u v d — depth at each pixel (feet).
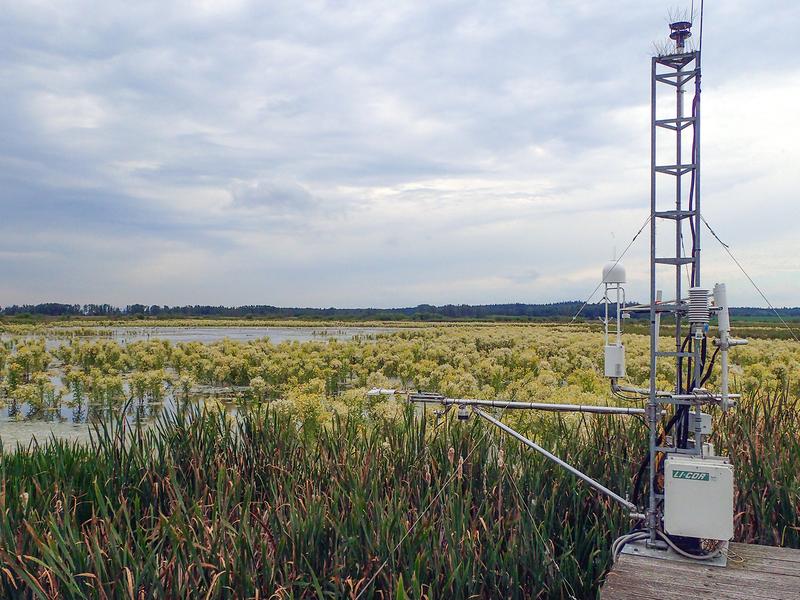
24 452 21.08
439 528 15.43
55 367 74.90
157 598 12.73
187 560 13.82
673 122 13.93
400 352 76.89
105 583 12.80
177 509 14.92
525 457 18.97
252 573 13.65
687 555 13.46
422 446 19.65
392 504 15.75
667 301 14.17
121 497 17.12
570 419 25.30
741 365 62.03
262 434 21.18
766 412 20.70
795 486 16.67
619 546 14.46
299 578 13.99
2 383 54.44
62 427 40.83
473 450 18.88
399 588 12.13
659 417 14.75
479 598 13.67
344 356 69.10
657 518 14.25
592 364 58.59
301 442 21.11
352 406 33.73
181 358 69.56
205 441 20.56
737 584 12.39
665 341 73.20
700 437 13.84
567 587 14.66
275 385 53.62
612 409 15.70
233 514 16.79
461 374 51.44
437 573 13.76
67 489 17.02
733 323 95.91
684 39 13.93
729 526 12.88
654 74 14.02
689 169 13.85
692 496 13.05
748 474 17.56
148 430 21.01
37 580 13.24
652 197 14.03
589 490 17.75
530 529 15.26
